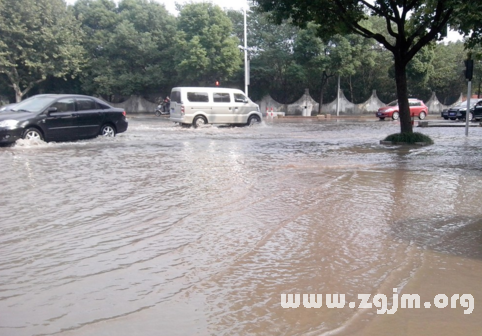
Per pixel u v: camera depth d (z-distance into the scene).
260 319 3.38
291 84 45.81
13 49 39.06
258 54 42.97
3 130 13.95
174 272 4.25
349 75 43.28
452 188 8.03
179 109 23.34
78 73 43.22
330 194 7.50
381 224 5.78
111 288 3.90
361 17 15.35
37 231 5.46
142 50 42.38
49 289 3.88
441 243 5.07
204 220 5.93
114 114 16.83
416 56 40.34
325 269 4.31
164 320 3.36
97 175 9.19
